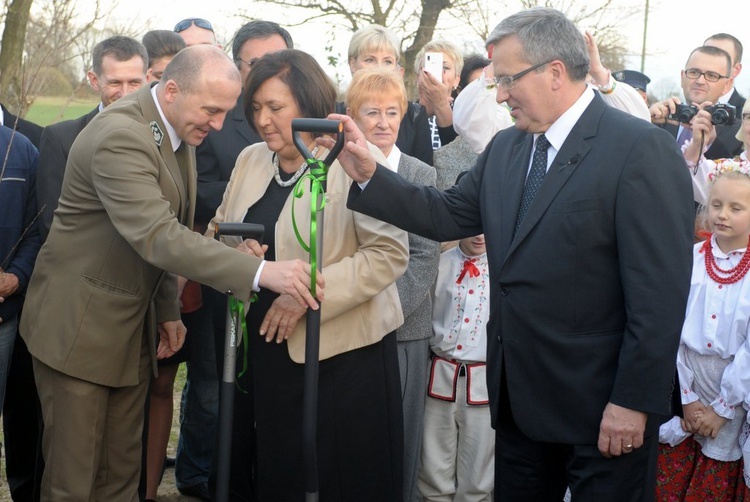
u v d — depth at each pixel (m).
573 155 2.36
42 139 3.25
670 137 2.33
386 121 3.18
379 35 4.14
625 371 2.27
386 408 2.80
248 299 2.50
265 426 2.77
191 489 3.88
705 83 4.41
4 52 8.01
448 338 3.34
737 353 3.04
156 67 3.86
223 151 3.64
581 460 2.41
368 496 2.76
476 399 3.30
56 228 2.71
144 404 2.89
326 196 2.69
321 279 2.44
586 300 2.35
